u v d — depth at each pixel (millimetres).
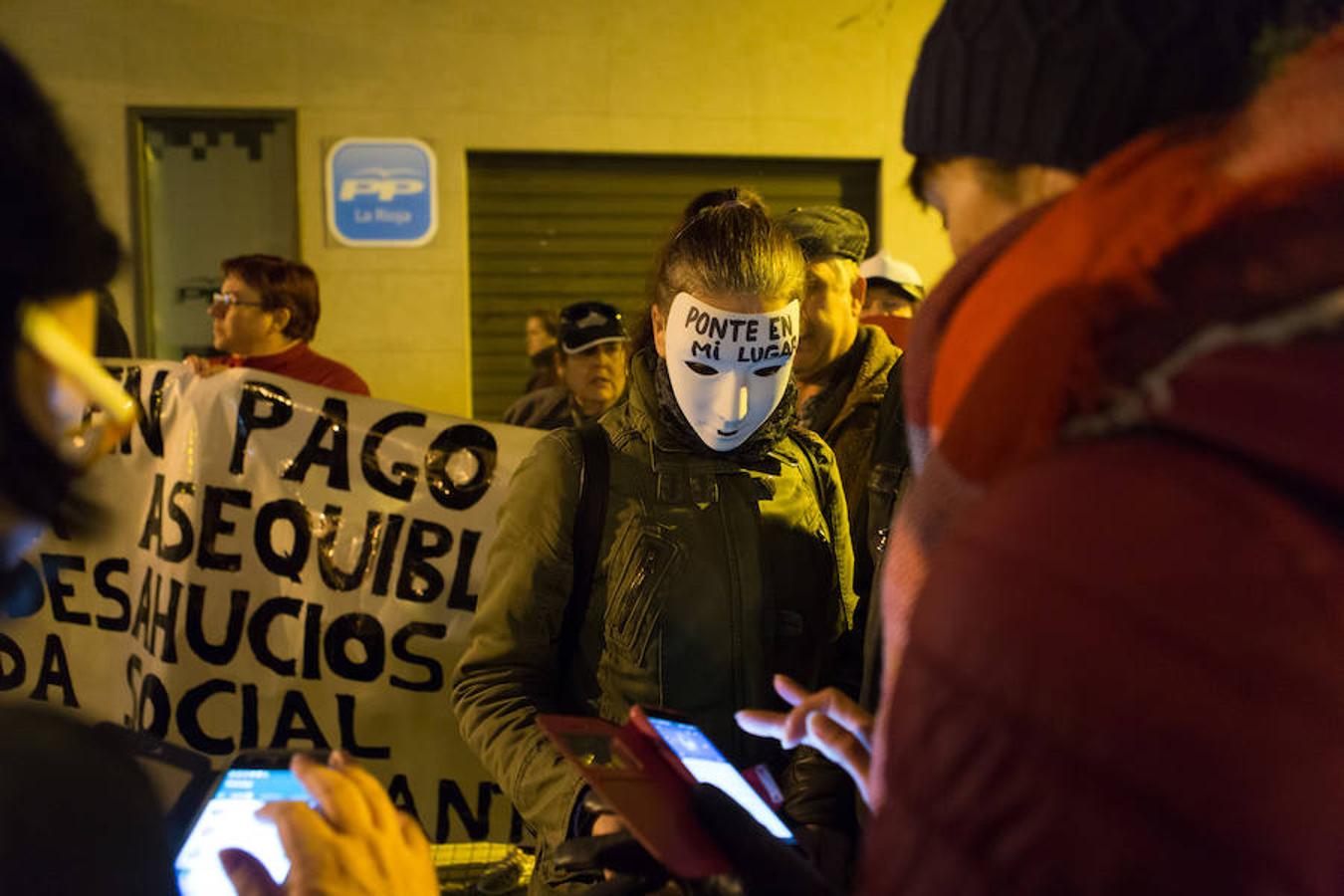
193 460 3125
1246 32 767
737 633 1938
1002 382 706
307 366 4230
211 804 1012
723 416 1948
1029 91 811
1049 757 573
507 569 1945
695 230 1997
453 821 3090
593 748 1220
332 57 7266
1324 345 577
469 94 7406
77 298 681
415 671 3084
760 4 7594
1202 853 541
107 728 724
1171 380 613
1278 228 628
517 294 7727
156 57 7137
